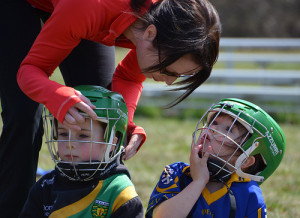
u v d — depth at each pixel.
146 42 5.65
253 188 6.27
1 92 6.66
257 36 55.78
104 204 5.87
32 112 6.57
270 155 6.31
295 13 57.34
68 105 5.50
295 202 9.37
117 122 6.01
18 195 6.76
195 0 5.70
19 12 6.62
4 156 6.70
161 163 12.65
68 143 5.90
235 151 6.01
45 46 5.79
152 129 17.53
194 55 5.47
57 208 5.91
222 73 23.22
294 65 32.28
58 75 25.83
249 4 56.41
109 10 5.68
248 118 6.13
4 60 6.53
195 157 6.08
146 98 21.73
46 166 11.62
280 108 20.03
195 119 19.91
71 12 5.60
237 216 6.05
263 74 23.16
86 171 5.85
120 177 6.03
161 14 5.56
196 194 5.96
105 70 7.18
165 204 5.98
